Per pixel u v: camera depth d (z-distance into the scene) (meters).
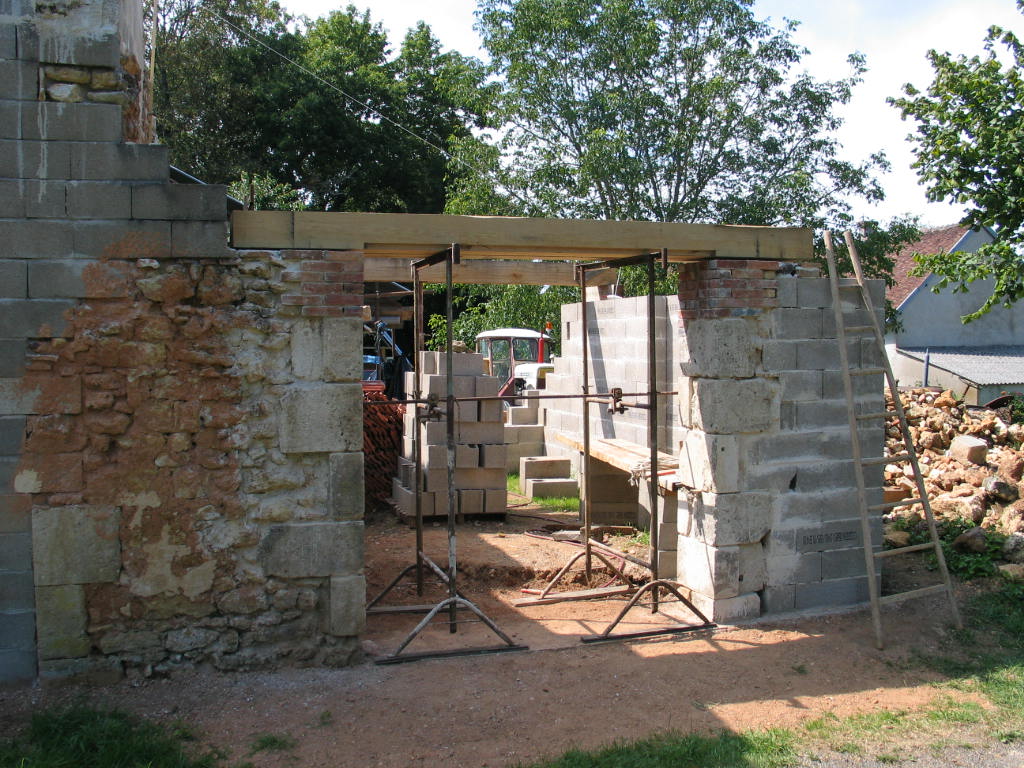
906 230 19.67
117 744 4.49
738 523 6.66
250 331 5.53
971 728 5.04
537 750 4.66
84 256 5.24
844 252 19.09
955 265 10.71
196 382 5.45
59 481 5.25
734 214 19.78
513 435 13.30
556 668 5.81
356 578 5.71
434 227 5.87
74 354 5.24
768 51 20.45
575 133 20.75
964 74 10.33
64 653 5.31
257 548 5.58
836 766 4.58
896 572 7.73
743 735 4.85
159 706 5.10
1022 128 9.80
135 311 5.33
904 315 27.75
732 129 20.38
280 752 4.57
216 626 5.55
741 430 6.64
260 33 26.91
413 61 31.41
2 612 5.25
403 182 29.61
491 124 23.22
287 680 5.49
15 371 5.16
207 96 25.39
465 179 21.39
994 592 7.20
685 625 6.59
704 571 6.78
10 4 5.10
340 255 5.66
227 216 5.59
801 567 6.93
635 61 20.41
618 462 8.63
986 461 9.98
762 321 6.72
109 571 5.34
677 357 8.95
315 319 5.62
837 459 6.99
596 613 7.10
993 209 10.43
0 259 5.12
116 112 5.26
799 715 5.18
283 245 5.56
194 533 5.48
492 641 6.33
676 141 19.59
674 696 5.41
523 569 8.30
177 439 5.42
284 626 5.66
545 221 6.09
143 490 5.38
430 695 5.32
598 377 11.09
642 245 6.32
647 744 4.71
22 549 5.24
